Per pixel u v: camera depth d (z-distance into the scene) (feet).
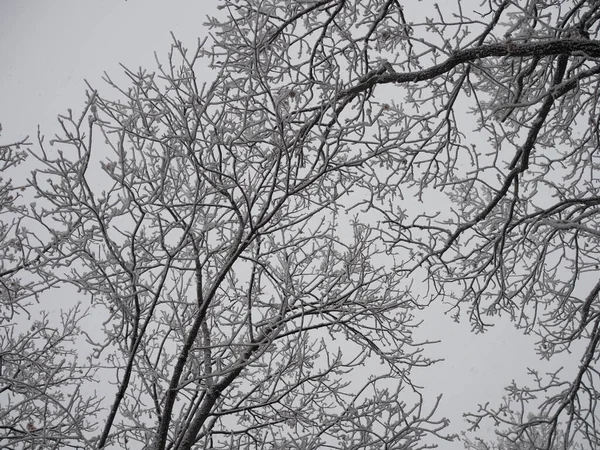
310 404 20.29
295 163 16.48
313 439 17.80
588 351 19.01
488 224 22.12
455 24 17.56
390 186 19.76
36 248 15.60
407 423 17.16
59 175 14.49
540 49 15.97
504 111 19.12
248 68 17.40
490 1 18.48
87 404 21.77
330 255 21.57
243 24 18.66
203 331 19.43
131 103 16.47
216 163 16.55
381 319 20.17
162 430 15.05
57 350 21.98
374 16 18.97
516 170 18.84
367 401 18.81
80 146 14.30
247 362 14.88
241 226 16.07
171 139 16.05
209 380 16.76
